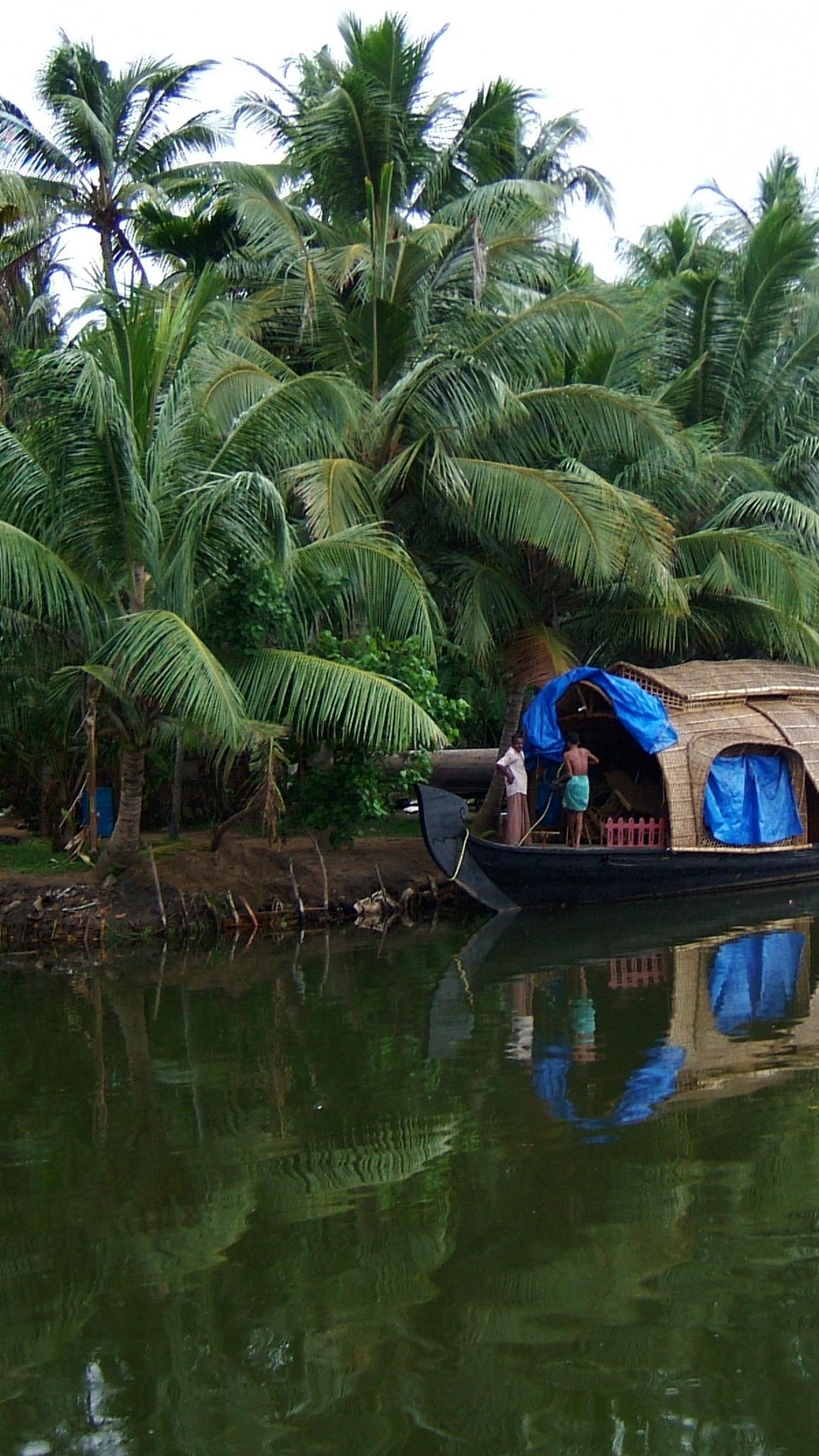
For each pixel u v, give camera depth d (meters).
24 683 14.37
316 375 13.45
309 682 13.30
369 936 14.23
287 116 21.91
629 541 16.44
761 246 20.12
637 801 17.88
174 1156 6.92
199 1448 4.25
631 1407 4.42
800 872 17.66
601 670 16.48
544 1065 8.48
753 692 17.30
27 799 19.80
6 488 12.62
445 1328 4.99
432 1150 6.88
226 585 13.18
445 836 15.20
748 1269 5.39
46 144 23.00
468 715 16.92
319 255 18.28
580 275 20.38
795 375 21.33
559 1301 5.15
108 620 12.95
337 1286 5.33
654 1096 7.72
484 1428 4.32
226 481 12.24
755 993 10.69
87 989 11.56
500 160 21.67
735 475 19.95
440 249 17.86
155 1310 5.19
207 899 14.55
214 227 20.50
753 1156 6.63
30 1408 4.50
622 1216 5.92
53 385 11.82
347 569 14.35
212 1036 9.59
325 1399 4.52
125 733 13.80
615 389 19.61
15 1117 7.70
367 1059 8.80
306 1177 6.55
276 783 14.30
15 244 22.67
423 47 18.97
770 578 18.22
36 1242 5.85
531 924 14.86
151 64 23.72
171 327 13.30
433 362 15.80
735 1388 4.53
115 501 12.52
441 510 17.53
